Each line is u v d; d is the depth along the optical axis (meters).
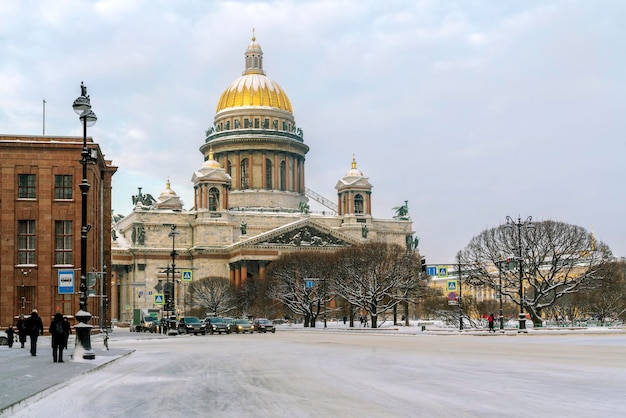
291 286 145.25
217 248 199.50
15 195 87.06
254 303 168.88
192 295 178.75
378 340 72.94
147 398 25.58
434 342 66.69
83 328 43.50
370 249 137.25
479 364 38.56
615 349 52.88
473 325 115.06
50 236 87.06
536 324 108.88
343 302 153.88
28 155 87.62
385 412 21.25
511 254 114.88
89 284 54.72
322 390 26.94
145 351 57.81
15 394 25.03
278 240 194.38
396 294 140.25
